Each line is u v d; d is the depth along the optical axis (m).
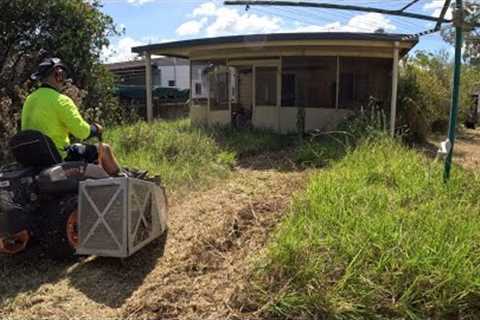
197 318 3.07
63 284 3.71
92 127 4.39
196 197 5.82
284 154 9.53
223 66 13.78
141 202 3.99
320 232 3.53
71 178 4.11
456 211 3.99
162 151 8.02
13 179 3.95
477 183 4.88
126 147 8.30
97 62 12.23
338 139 8.76
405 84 12.59
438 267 3.06
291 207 4.25
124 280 3.73
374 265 3.16
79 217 3.90
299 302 2.97
